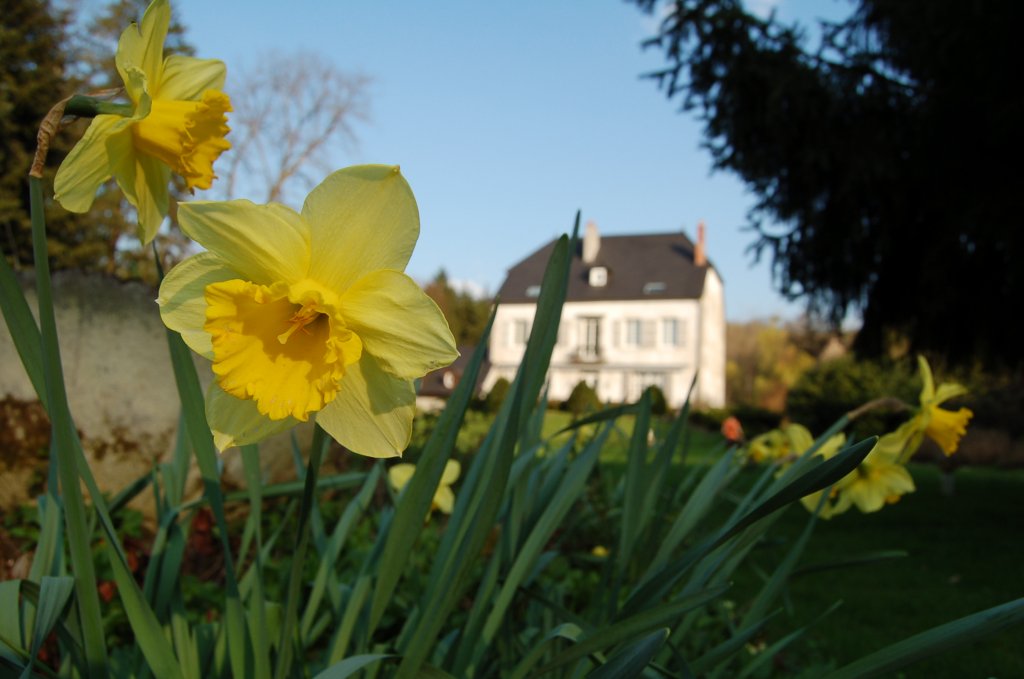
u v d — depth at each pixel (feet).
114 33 56.44
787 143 26.84
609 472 11.46
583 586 9.61
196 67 3.90
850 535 24.52
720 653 4.19
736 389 177.37
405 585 8.10
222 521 4.01
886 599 16.10
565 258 4.19
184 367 3.86
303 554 3.54
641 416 5.07
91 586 3.19
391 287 3.34
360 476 5.84
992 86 24.06
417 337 3.32
